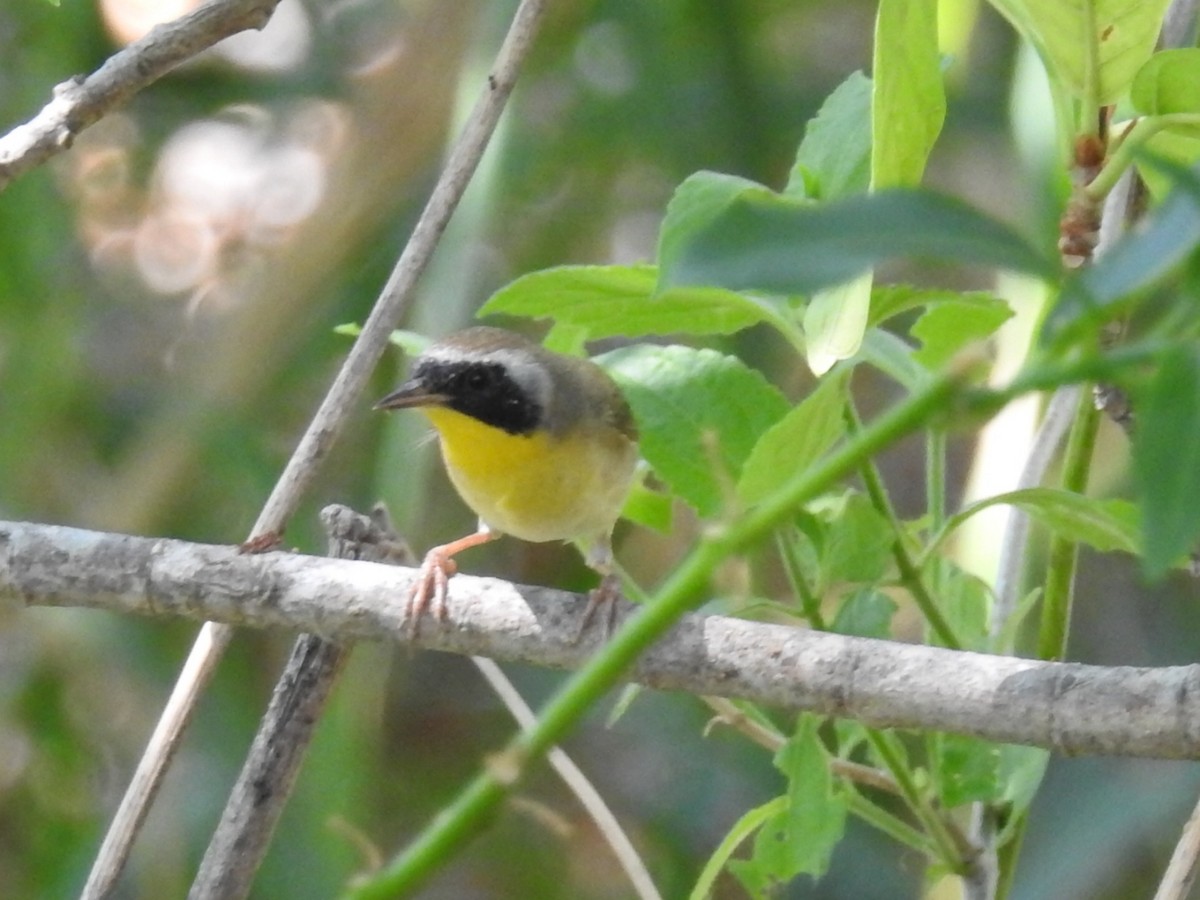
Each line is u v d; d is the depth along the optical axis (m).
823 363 3.52
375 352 3.56
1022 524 3.57
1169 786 3.71
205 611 3.54
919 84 3.52
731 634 3.52
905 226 2.37
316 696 3.54
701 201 3.53
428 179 3.76
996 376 3.59
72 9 3.74
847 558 3.54
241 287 3.79
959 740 3.55
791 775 3.54
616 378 3.56
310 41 3.80
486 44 3.68
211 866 3.54
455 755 3.80
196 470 3.74
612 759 3.79
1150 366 2.79
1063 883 3.70
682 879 3.76
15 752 3.75
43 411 3.73
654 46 3.76
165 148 3.79
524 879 3.78
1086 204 3.52
